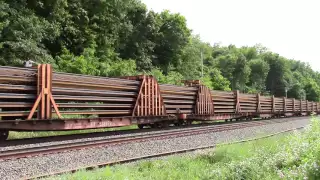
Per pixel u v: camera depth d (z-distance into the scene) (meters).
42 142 13.34
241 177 7.96
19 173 9.16
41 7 35.69
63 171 9.42
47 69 14.52
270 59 128.62
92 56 38.31
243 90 98.69
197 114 26.14
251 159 9.53
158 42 56.09
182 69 60.03
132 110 19.81
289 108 48.97
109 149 12.41
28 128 13.73
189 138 16.77
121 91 19.17
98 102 20.11
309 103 59.53
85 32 40.53
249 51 146.12
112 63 42.12
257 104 38.44
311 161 7.33
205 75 67.56
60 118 14.99
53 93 15.08
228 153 12.52
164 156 12.74
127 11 52.06
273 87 126.31
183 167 10.59
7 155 10.01
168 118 22.39
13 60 28.23
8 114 13.11
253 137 20.34
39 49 30.88
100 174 8.83
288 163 8.72
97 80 17.56
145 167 10.51
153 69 50.44
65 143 12.84
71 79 16.02
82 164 10.66
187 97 25.45
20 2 33.28
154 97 21.52
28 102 14.12
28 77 14.11
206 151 13.18
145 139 14.73
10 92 13.76
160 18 59.22
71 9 40.41
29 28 30.44
